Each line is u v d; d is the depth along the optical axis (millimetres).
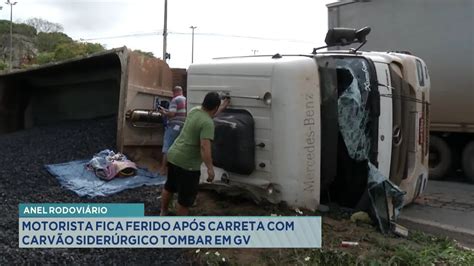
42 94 12820
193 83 6234
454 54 9602
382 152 5844
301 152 5379
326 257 4527
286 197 5461
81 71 11336
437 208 7434
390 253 4723
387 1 10422
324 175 5629
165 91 9820
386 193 5457
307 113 5375
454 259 4801
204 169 6113
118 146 8883
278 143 5414
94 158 7836
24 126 12859
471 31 9352
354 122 5676
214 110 5168
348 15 11109
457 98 9695
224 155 5555
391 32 10422
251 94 5590
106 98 11391
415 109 6586
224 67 5883
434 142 10398
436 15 9758
